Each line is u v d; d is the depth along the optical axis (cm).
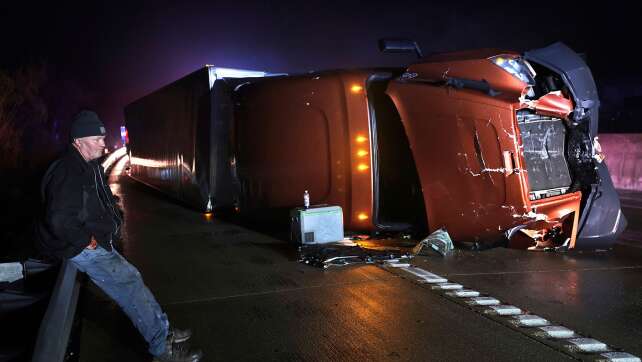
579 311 468
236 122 946
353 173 771
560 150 694
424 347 397
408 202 785
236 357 388
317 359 382
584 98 670
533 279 571
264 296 529
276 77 895
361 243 772
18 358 342
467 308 480
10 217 1121
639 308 473
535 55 671
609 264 629
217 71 1066
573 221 660
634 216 982
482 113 655
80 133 337
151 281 592
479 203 664
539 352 384
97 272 353
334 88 795
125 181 2091
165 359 373
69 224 329
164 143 1412
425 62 730
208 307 499
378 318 460
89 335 433
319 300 513
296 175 823
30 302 404
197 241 819
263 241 809
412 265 641
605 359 370
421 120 700
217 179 1098
